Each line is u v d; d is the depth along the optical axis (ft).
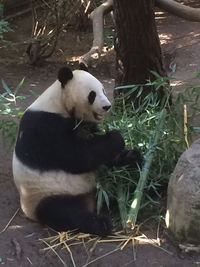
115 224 11.80
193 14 15.44
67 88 11.10
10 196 13.28
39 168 11.30
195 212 10.28
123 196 12.03
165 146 12.65
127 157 12.51
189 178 10.43
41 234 11.49
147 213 12.12
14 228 11.73
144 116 13.92
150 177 12.63
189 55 26.55
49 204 11.41
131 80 16.34
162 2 15.56
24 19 33.88
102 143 11.55
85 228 11.14
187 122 13.48
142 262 10.37
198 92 13.79
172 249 10.71
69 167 11.42
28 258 10.69
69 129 11.30
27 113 11.69
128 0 14.66
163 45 28.48
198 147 11.26
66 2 26.27
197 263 10.25
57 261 10.59
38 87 23.58
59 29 26.63
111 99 20.81
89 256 10.65
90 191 11.98
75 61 27.66
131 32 15.38
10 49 29.27
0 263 10.52
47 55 26.84
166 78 13.28
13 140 14.12
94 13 15.88
